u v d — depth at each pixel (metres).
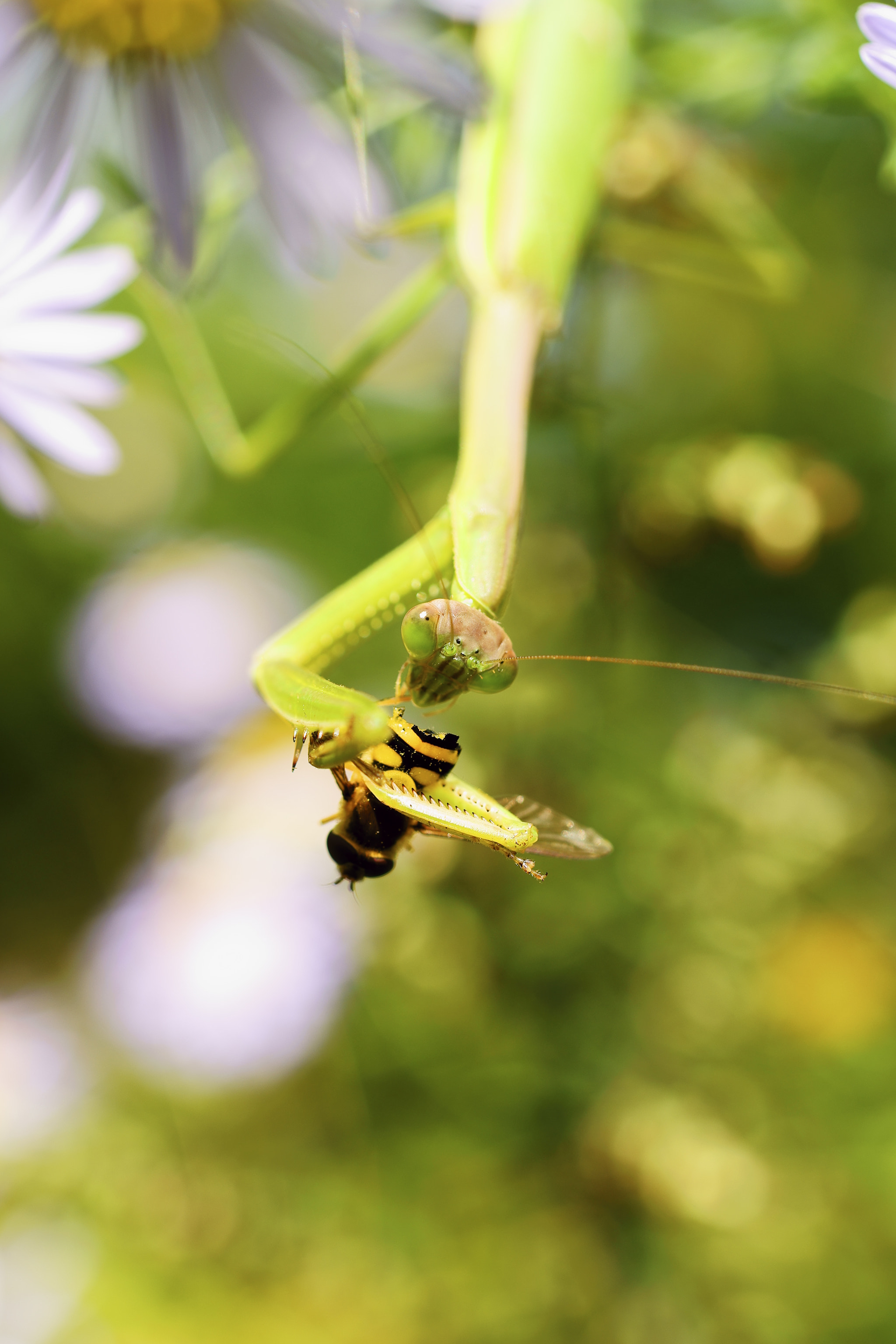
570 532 0.36
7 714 0.57
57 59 0.26
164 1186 0.43
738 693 0.41
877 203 0.40
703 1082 0.39
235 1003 0.41
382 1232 0.41
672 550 0.36
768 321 0.44
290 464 0.53
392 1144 0.41
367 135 0.26
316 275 0.26
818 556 0.42
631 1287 0.39
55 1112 0.44
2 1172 0.44
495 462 0.23
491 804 0.21
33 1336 0.41
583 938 0.38
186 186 0.26
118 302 0.52
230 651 0.52
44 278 0.25
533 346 0.24
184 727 0.52
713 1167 0.37
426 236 0.29
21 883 0.57
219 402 0.27
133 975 0.43
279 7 0.26
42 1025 0.47
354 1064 0.41
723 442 0.36
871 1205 0.39
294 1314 0.41
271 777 0.43
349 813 0.21
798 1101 0.39
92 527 0.56
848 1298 0.38
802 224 0.42
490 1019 0.39
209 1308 0.42
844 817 0.38
